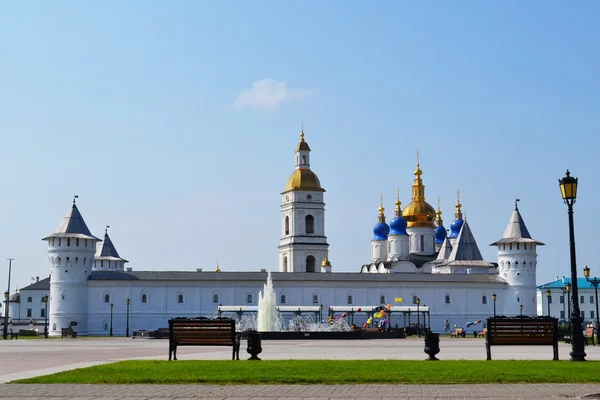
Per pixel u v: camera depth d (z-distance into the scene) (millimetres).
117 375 29969
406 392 25234
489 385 26922
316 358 42594
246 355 46000
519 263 148875
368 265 181625
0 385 27484
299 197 173750
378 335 95750
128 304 129625
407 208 184875
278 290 144000
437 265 167375
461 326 148000
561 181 39469
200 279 141625
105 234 166125
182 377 29078
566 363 35031
